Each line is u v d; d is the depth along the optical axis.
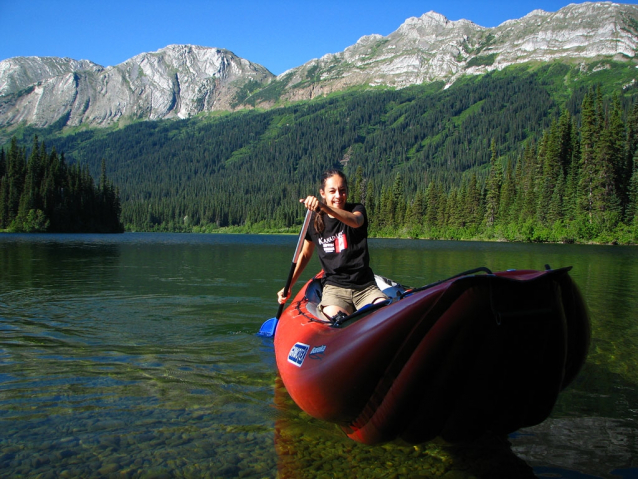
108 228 91.44
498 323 2.36
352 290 3.91
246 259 20.70
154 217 158.50
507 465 2.89
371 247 40.38
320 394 3.05
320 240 3.95
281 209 139.12
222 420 3.47
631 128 65.88
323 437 3.25
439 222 82.94
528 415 2.78
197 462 2.86
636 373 4.66
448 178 179.75
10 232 73.25
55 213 79.19
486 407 2.69
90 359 4.88
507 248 39.66
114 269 14.77
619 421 3.52
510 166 74.88
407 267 16.62
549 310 2.45
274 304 8.32
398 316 2.57
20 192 77.62
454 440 2.91
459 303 2.40
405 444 3.19
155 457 2.91
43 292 9.48
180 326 6.48
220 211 162.25
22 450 2.96
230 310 7.71
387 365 2.68
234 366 4.72
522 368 2.55
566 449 3.08
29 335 5.84
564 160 64.50
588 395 4.06
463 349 2.50
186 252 26.28
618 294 10.21
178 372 4.51
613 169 57.34
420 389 2.66
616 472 2.78
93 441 3.10
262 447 3.09
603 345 5.72
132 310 7.63
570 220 59.16
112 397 3.85
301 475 2.74
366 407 2.89
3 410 3.55
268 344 5.57
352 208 3.78
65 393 3.91
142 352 5.18
